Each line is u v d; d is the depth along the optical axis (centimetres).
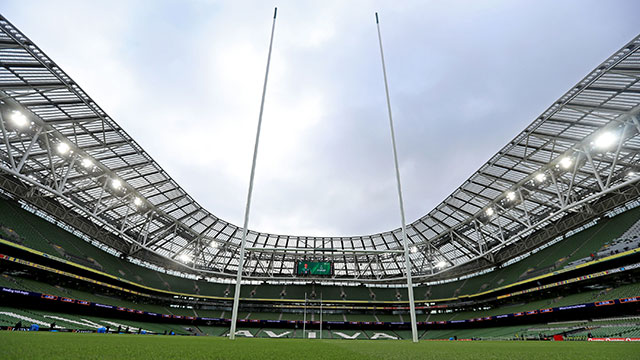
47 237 3152
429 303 5231
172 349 313
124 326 3459
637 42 1619
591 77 1888
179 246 4694
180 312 4850
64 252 3195
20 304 2906
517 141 2634
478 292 4497
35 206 3225
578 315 3359
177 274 5181
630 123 2048
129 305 4044
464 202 3806
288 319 5075
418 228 4659
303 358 253
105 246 4103
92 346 304
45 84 1984
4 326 2134
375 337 4809
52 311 3106
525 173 2994
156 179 3294
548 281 3500
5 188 2781
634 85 1847
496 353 369
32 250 2800
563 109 2208
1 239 2570
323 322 5116
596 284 3164
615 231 3055
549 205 3325
